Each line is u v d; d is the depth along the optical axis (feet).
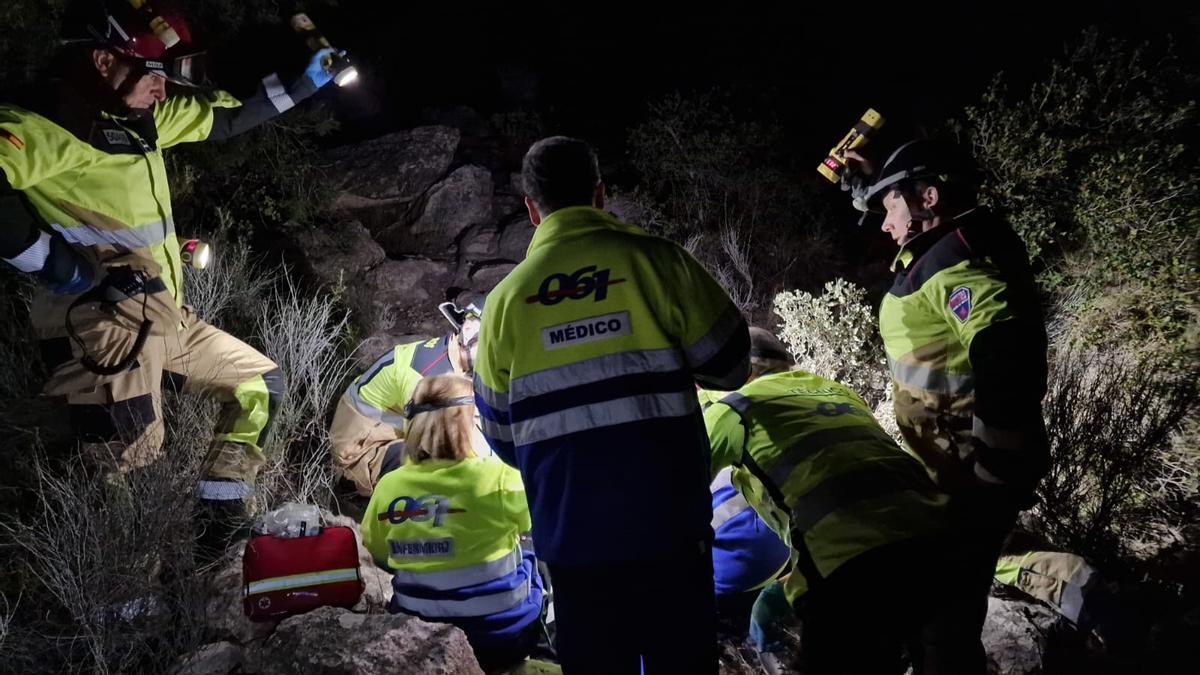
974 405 8.65
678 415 8.12
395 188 20.92
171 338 11.96
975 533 8.80
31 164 9.87
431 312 19.34
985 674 9.20
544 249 8.27
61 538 10.85
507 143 25.22
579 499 8.00
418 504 10.64
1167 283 16.74
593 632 8.32
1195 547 13.08
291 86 12.79
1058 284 18.31
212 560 12.26
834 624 8.88
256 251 19.26
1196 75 23.31
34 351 14.32
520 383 8.06
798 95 27.48
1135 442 13.69
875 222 22.74
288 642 10.16
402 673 9.65
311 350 15.83
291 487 13.97
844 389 10.30
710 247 21.53
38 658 10.44
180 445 12.46
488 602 10.62
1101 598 10.55
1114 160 17.60
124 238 11.06
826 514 8.90
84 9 10.32
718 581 11.49
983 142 18.79
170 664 10.54
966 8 28.43
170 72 10.91
